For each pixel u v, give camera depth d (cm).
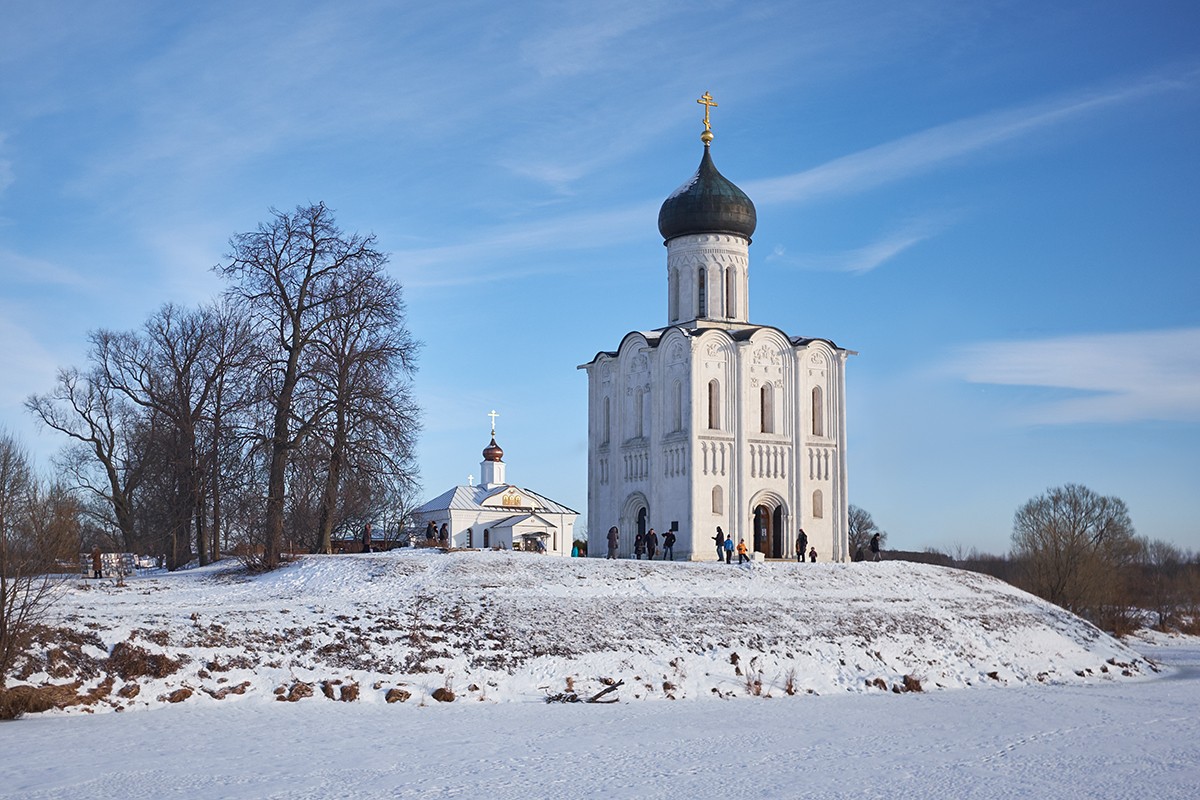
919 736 3969
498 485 11106
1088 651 6444
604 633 5156
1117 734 4097
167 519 7156
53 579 5122
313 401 6406
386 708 4178
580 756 3425
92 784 2931
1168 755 3672
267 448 6475
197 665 4225
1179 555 17412
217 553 7112
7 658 3844
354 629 4744
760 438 7850
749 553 7550
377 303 6544
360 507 7506
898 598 6400
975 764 3469
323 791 2905
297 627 4662
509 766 3250
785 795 2975
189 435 6969
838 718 4338
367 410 6372
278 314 6575
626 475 8231
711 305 8200
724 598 5891
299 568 6006
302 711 4025
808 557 7925
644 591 5828
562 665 4803
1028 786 3164
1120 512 13312
